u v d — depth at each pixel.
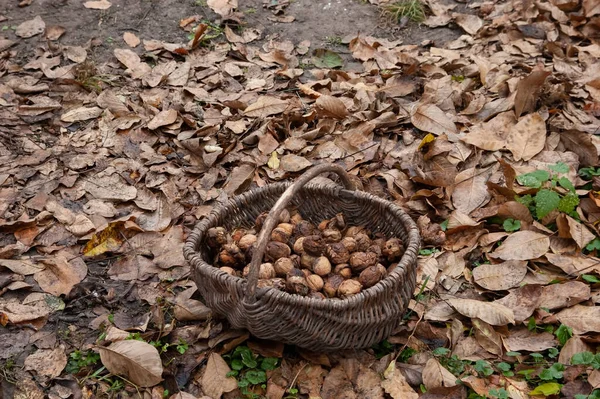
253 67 2.33
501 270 1.63
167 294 1.62
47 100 2.13
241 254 1.48
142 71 2.27
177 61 2.36
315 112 2.07
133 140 2.02
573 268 1.63
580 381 1.39
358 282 1.41
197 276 1.42
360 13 2.62
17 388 1.43
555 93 2.09
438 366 1.43
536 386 1.42
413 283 1.44
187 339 1.51
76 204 1.83
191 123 2.05
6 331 1.53
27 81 2.20
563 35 2.42
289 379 1.44
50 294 1.60
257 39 2.49
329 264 1.45
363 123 2.04
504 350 1.49
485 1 2.64
